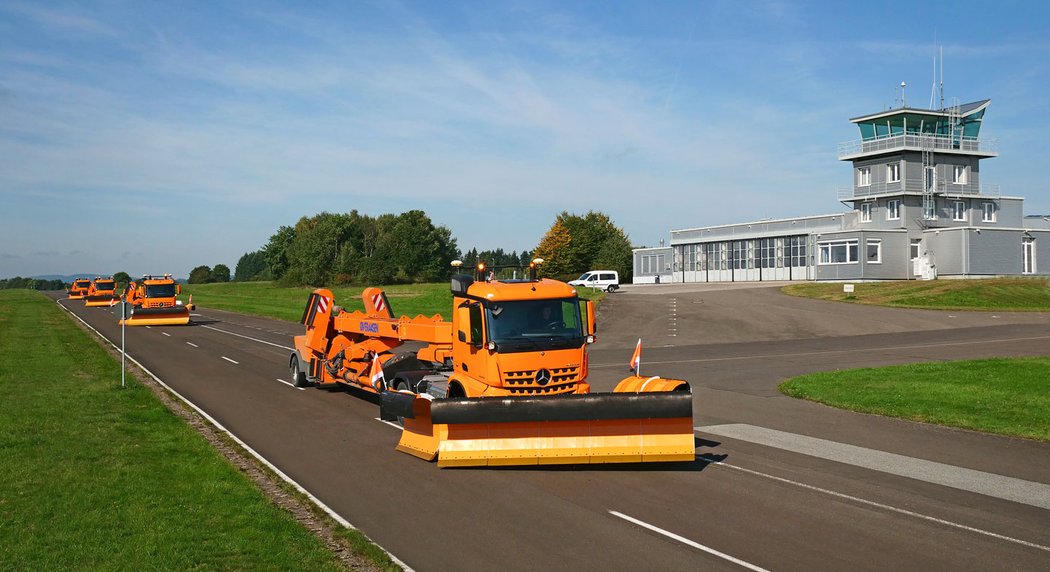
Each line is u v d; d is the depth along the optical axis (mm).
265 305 71938
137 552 8023
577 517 9641
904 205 67938
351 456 13164
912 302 49562
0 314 57344
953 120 69312
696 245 90875
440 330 15773
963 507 10062
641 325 42500
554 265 114438
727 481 11383
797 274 77250
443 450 12016
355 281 120812
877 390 19406
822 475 11742
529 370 13141
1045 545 8594
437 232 133375
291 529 8961
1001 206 72938
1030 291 52250
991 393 18406
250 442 14367
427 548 8539
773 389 20953
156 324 48406
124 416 16297
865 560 8117
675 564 8008
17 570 7523
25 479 10945
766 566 7949
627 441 12039
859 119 70688
